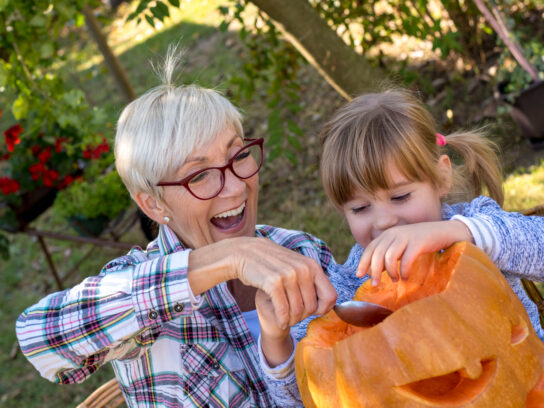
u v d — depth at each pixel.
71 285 5.55
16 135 4.51
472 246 1.28
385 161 1.71
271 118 4.20
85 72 8.81
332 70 3.54
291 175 5.59
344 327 1.37
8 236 6.66
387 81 2.83
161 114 1.76
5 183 4.64
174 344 1.76
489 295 1.17
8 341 5.04
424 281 1.31
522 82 4.47
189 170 1.78
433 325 1.11
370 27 4.86
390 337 1.12
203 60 7.48
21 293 5.77
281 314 1.36
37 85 3.85
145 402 1.75
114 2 10.36
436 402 1.09
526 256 1.40
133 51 8.72
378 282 1.29
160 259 1.52
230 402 1.77
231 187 1.81
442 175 1.85
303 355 1.30
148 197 1.87
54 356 1.52
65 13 3.68
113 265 1.78
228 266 1.46
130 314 1.49
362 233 1.82
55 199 4.88
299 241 2.14
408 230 1.33
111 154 4.78
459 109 5.10
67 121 3.91
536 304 1.99
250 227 1.97
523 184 4.11
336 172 1.80
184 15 8.92
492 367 1.12
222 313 1.85
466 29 5.12
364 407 1.11
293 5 3.30
